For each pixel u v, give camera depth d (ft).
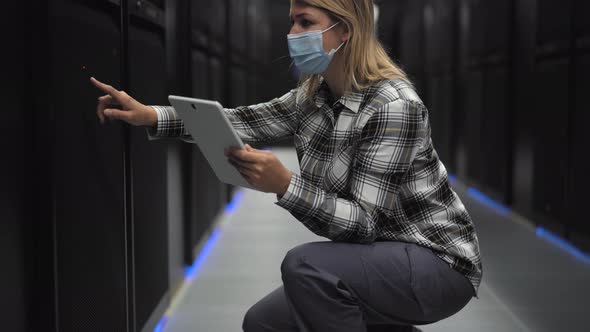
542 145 18.78
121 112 5.73
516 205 21.56
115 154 7.64
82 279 6.60
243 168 4.86
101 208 7.13
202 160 15.74
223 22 21.11
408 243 5.39
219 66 19.76
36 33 5.68
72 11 6.30
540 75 18.97
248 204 23.52
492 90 23.97
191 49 13.84
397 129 4.99
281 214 21.31
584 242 15.60
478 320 10.69
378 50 5.44
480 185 25.86
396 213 5.42
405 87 5.23
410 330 6.04
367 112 5.11
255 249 16.14
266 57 53.62
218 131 4.77
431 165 5.48
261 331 5.71
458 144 29.91
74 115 6.35
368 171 5.02
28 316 5.85
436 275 5.26
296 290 5.14
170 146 11.71
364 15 5.19
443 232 5.42
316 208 4.86
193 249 14.25
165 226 10.83
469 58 27.58
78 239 6.48
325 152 5.49
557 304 11.64
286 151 44.55
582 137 15.67
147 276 9.37
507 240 17.39
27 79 5.69
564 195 16.96
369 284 5.15
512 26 22.09
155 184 10.01
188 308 11.31
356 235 5.04
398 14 47.98
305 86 5.89
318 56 5.19
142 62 8.92
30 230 5.84
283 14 54.85
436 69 34.81
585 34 15.46
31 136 5.79
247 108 6.23
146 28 9.40
